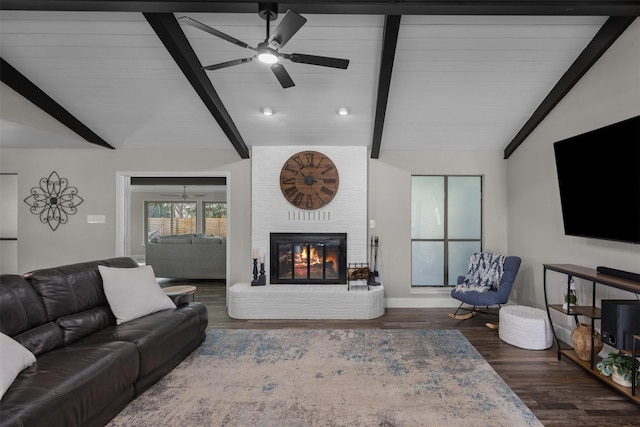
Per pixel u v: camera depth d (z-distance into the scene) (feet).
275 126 14.61
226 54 10.84
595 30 9.75
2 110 11.82
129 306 9.52
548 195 12.68
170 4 7.97
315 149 16.07
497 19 9.50
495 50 10.47
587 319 10.67
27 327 7.50
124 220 16.75
